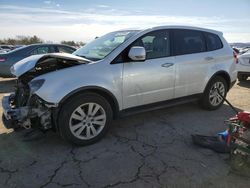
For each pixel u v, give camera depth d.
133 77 3.99
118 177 2.96
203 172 3.06
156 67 4.23
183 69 4.62
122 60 3.91
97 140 3.80
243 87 8.08
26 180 2.89
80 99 3.53
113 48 3.99
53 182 2.86
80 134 3.65
